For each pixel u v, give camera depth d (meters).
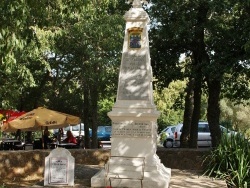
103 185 9.26
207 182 9.98
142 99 9.87
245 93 17.12
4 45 6.94
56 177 9.42
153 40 15.84
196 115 17.38
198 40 15.34
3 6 6.97
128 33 10.27
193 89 17.98
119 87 10.01
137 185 9.12
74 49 17.48
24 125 14.28
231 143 10.79
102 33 15.31
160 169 9.63
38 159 11.77
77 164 12.57
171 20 15.32
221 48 14.40
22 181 10.91
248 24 13.52
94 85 18.78
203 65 14.67
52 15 10.02
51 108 25.30
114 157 9.62
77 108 26.95
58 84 24.31
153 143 9.60
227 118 45.56
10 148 19.52
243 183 9.37
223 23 14.67
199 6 14.73
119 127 9.73
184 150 13.09
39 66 19.06
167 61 15.95
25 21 7.58
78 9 9.48
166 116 39.06
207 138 22.81
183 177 10.80
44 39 12.44
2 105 17.88
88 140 21.45
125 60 10.16
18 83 17.19
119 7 17.34
